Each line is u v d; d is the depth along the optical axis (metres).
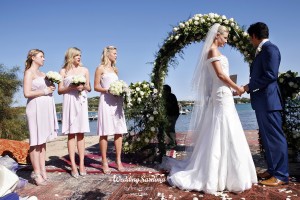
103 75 5.52
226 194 4.23
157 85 6.47
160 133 6.44
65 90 5.24
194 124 5.11
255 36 4.64
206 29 6.01
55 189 4.66
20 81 18.17
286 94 5.41
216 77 4.66
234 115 4.59
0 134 16.83
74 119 5.27
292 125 5.51
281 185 4.53
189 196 4.23
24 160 6.28
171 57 6.43
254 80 4.57
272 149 4.55
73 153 5.42
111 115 5.53
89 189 4.62
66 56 5.42
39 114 4.79
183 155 7.23
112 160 6.76
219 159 4.41
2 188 2.75
